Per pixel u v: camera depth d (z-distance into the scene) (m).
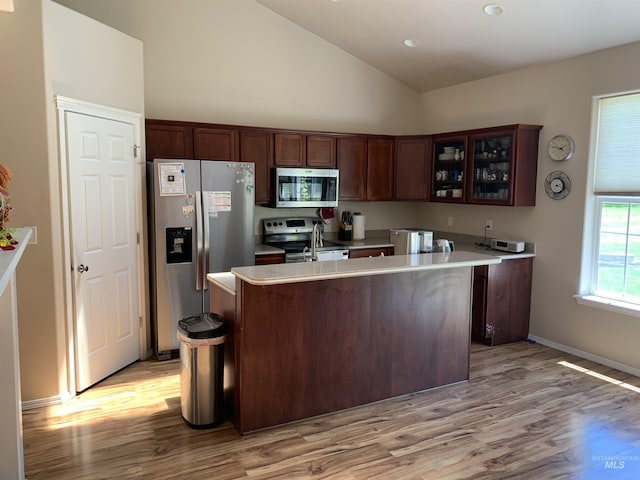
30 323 3.26
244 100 5.24
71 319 3.46
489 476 2.55
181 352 3.06
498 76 5.13
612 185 4.18
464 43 4.66
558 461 2.70
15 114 3.11
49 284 3.28
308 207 5.33
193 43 4.93
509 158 4.70
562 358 4.39
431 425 3.10
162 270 4.18
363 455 2.74
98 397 3.49
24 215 3.19
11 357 2.13
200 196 4.26
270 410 3.04
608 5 3.52
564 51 4.30
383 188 5.80
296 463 2.66
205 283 4.35
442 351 3.69
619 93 4.03
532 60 4.62
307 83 5.57
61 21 3.31
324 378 3.21
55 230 3.29
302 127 5.59
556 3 3.65
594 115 4.25
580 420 3.18
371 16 4.68
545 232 4.71
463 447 2.84
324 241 5.73
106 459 2.68
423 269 3.34
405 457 2.72
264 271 2.97
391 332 3.44
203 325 3.03
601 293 4.36
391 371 3.47
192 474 2.54
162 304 4.21
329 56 5.67
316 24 5.27
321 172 5.30
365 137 5.63
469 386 3.74
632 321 4.00
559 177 4.53
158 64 4.80
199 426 3.03
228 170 4.40
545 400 3.49
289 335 3.05
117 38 3.89
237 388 2.97
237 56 5.16
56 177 3.30
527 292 4.87
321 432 3.01
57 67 3.28
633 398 3.53
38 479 2.48
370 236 6.21
